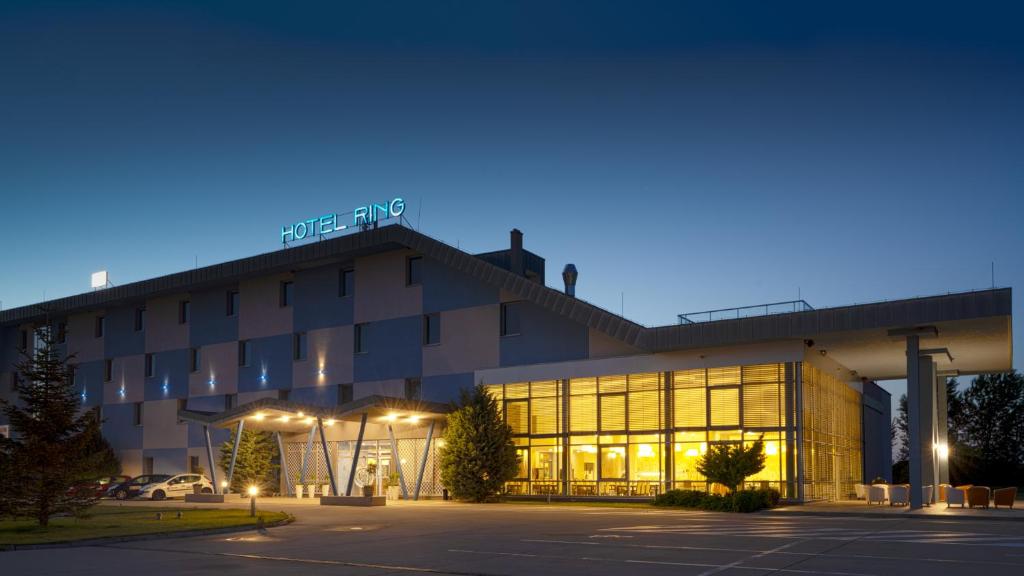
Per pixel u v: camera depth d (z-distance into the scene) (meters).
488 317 42.66
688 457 36.34
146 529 23.44
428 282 45.03
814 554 17.33
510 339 41.81
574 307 38.94
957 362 43.44
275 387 50.28
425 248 43.41
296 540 21.28
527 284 40.41
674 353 37.16
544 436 40.22
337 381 47.56
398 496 42.09
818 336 34.22
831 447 39.78
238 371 52.34
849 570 14.98
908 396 33.69
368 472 45.53
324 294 49.06
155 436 56.06
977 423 78.81
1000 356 41.09
